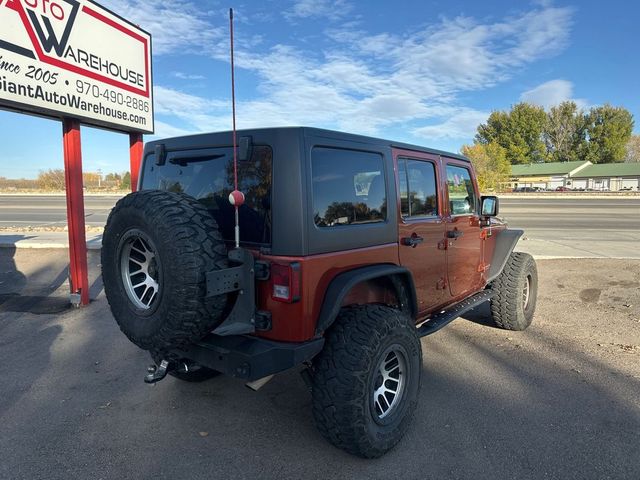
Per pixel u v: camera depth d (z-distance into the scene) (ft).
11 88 17.34
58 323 18.88
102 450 9.98
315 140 9.12
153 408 11.88
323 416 9.23
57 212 82.53
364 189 10.39
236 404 12.12
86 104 20.79
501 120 291.79
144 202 8.77
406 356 10.18
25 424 11.02
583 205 117.39
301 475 9.18
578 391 12.76
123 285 9.36
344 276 9.50
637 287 24.89
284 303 8.67
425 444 10.23
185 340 8.58
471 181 15.52
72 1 19.75
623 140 292.20
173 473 9.23
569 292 24.09
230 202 9.14
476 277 15.61
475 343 16.63
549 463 9.50
